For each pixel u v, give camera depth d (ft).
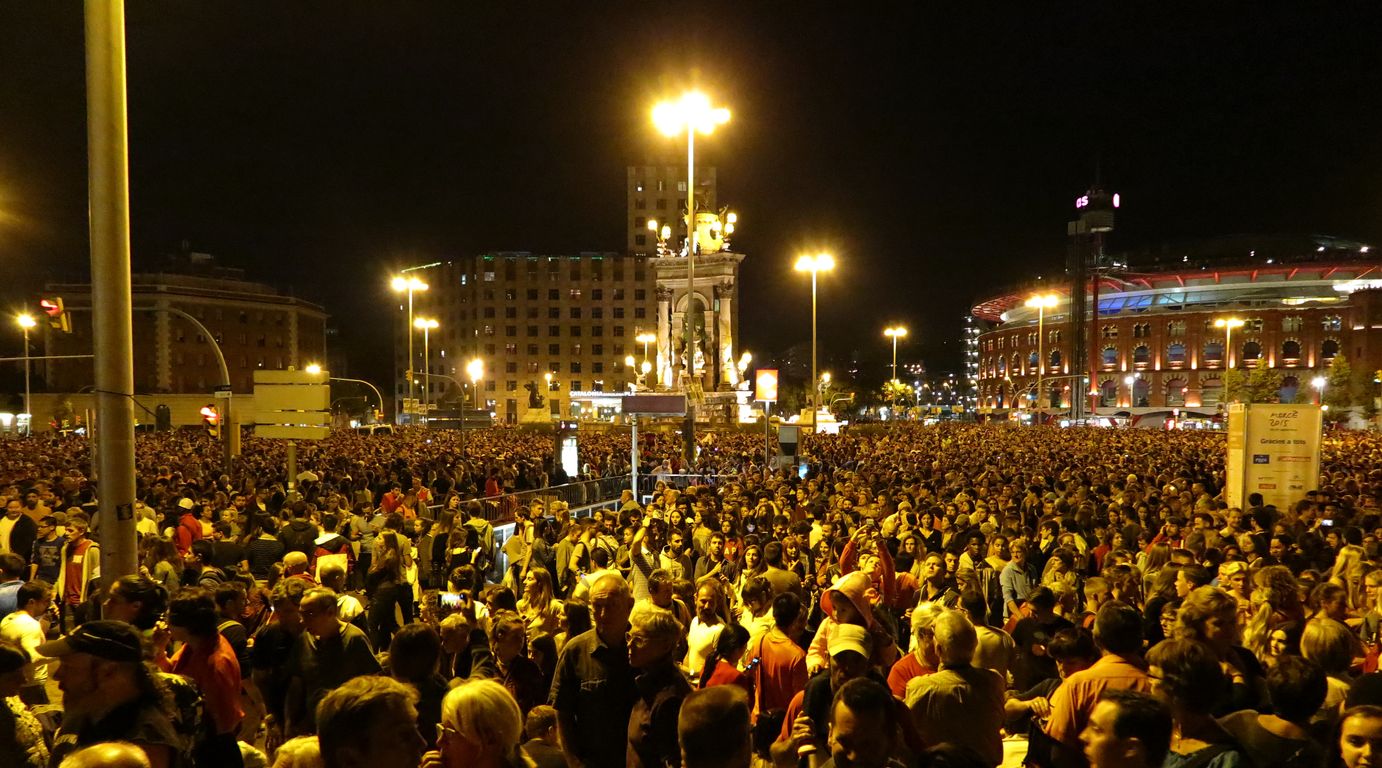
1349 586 26.17
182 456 87.81
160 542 29.25
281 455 94.27
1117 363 445.78
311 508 39.75
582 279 419.33
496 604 22.22
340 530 39.47
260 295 362.53
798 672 17.76
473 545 39.78
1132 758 10.28
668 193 423.64
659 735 14.11
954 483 59.72
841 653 14.60
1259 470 53.31
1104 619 15.11
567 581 35.09
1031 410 387.34
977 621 20.72
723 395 218.59
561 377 418.72
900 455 97.91
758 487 59.62
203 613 15.58
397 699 9.59
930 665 16.07
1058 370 461.37
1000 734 14.47
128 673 12.13
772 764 14.70
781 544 30.04
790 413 383.86
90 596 24.62
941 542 38.47
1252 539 31.12
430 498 57.36
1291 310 395.55
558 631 23.90
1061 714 14.47
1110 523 41.60
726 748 10.05
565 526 40.29
